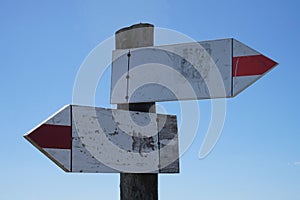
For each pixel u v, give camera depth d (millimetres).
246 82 2543
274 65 2529
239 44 2590
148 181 2646
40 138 2318
